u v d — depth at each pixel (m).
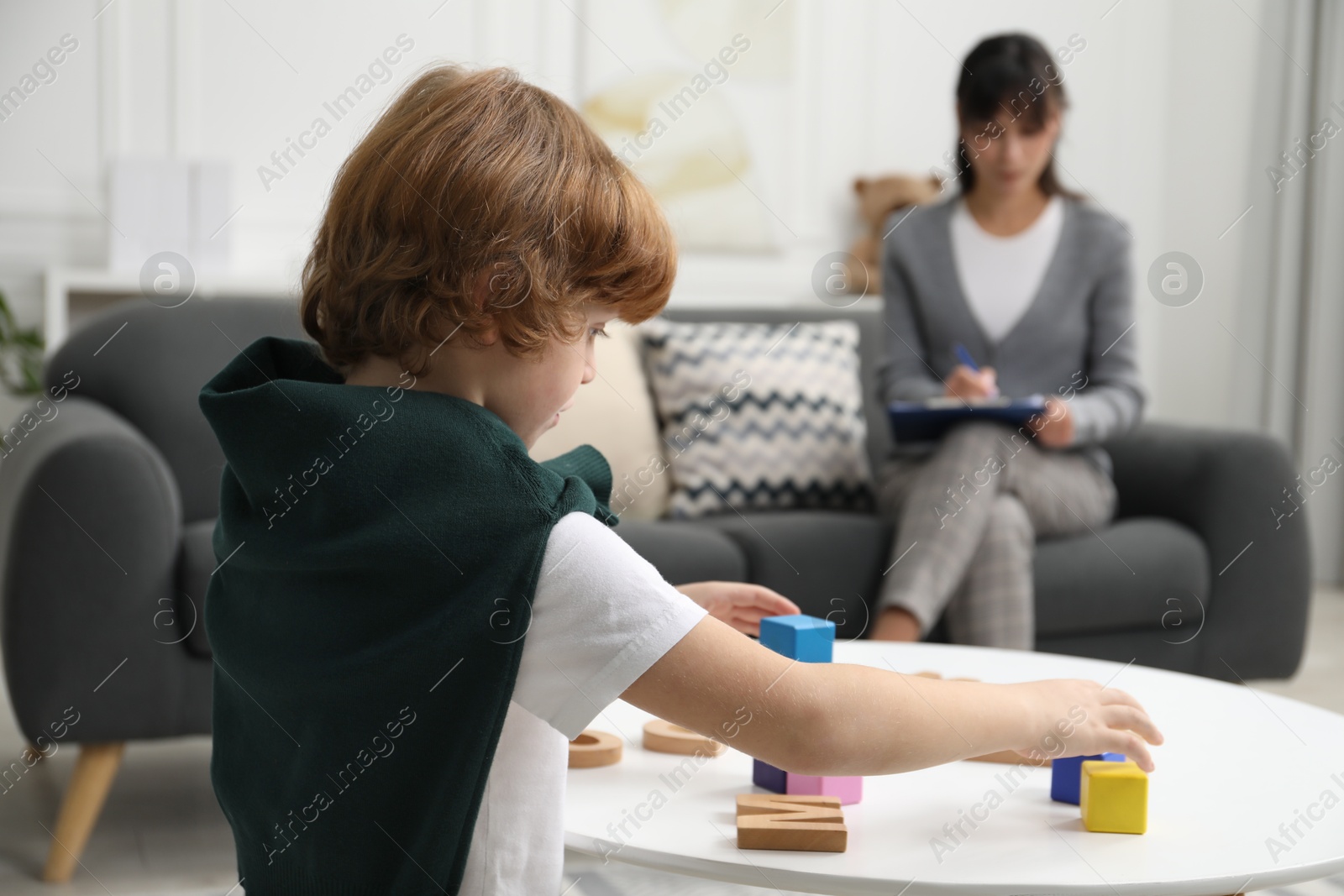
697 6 3.18
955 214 2.24
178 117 2.76
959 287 2.19
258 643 0.61
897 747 0.62
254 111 2.81
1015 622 1.84
